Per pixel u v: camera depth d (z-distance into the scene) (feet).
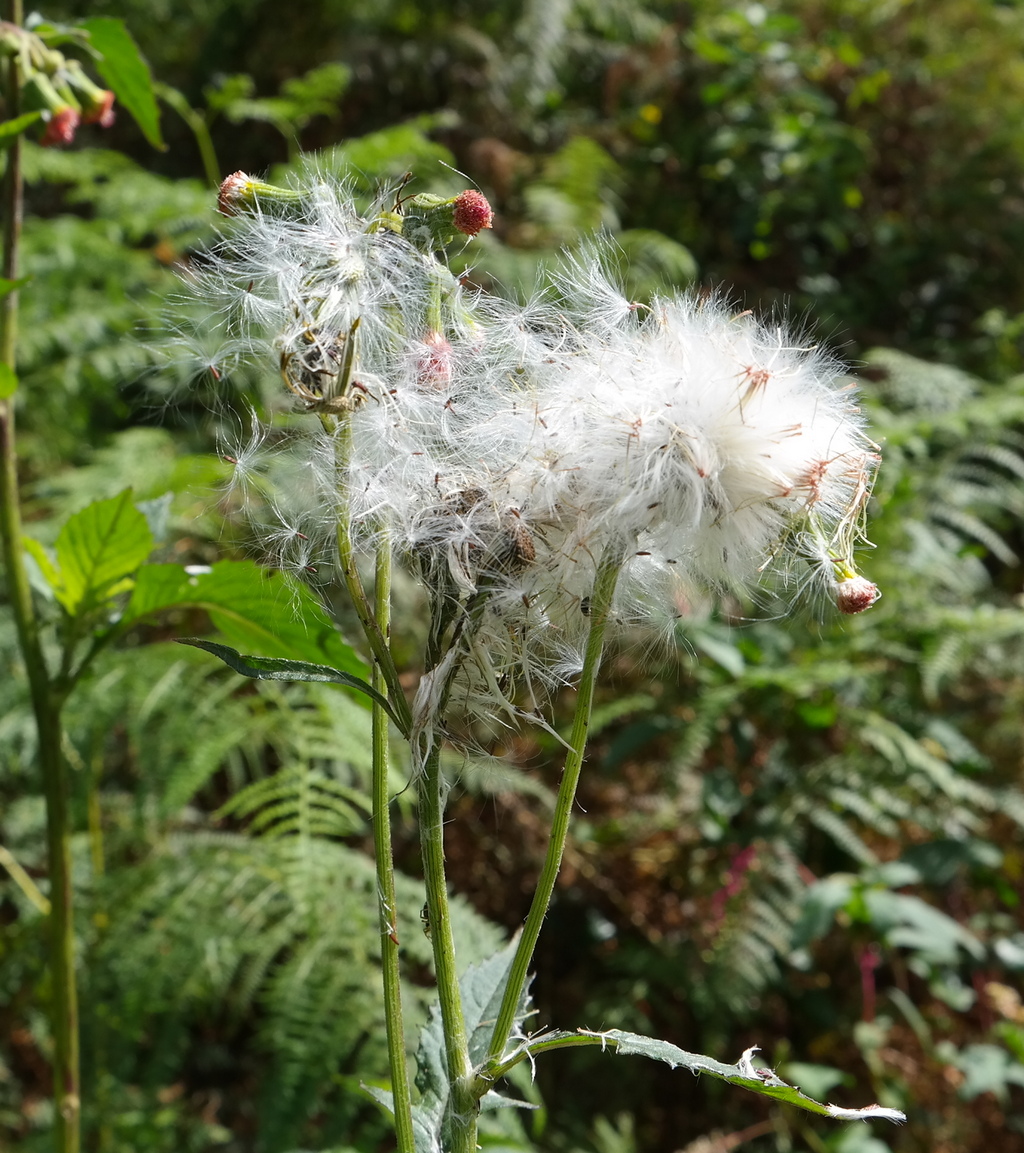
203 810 9.75
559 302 3.92
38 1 15.26
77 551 4.68
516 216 13.17
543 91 14.90
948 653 9.39
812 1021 9.11
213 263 3.76
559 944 9.46
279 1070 7.05
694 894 9.51
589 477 3.19
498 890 9.53
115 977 7.62
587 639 3.39
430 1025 3.71
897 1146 8.43
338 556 3.37
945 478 10.92
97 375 11.00
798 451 3.26
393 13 15.55
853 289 15.52
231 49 15.64
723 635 9.36
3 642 8.36
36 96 5.12
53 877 5.24
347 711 8.20
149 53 16.17
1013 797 9.22
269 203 3.61
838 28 17.70
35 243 11.06
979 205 15.97
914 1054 8.93
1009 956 9.07
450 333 3.63
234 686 8.20
